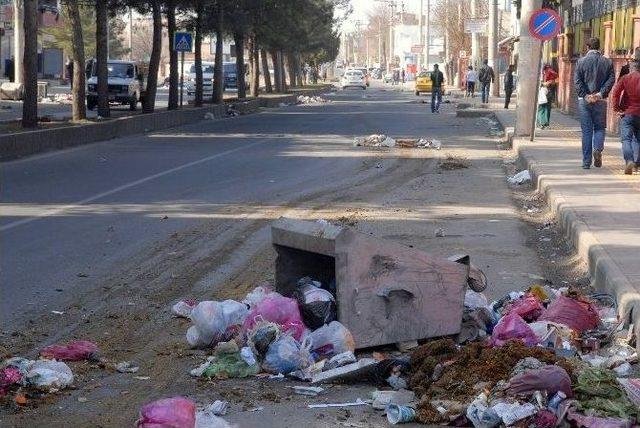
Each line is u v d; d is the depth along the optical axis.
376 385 7.58
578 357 7.79
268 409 6.96
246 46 73.25
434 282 8.45
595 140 20.14
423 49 116.31
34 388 7.25
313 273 9.14
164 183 19.62
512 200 17.80
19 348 8.33
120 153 26.27
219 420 6.40
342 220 15.07
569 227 13.31
